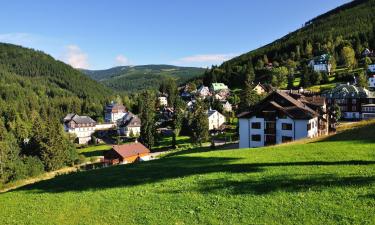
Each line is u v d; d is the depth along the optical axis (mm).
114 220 26578
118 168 46781
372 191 25625
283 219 23203
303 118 78875
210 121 162375
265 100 86562
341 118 150500
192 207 27062
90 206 30062
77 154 113438
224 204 26734
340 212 22953
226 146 98125
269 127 83312
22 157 101438
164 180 35656
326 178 29594
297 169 33500
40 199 34219
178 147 125125
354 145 43375
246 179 32000
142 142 127875
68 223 27141
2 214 31219
